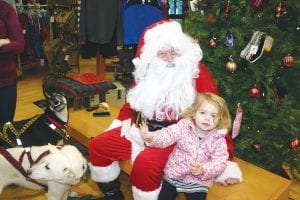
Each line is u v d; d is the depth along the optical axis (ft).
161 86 6.07
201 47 7.08
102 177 6.60
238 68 6.98
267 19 6.59
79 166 5.74
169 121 6.15
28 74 17.87
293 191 8.01
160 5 12.18
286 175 8.29
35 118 7.06
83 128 8.21
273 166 7.43
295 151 7.17
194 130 5.63
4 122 7.45
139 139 6.38
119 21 12.71
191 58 6.20
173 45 6.12
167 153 5.83
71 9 17.30
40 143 6.81
